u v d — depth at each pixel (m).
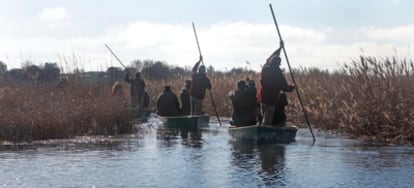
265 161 14.84
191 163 14.54
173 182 12.15
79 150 17.11
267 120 20.47
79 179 12.46
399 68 21.66
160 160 15.05
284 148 17.56
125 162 14.73
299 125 25.67
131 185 11.86
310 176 12.75
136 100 33.75
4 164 14.39
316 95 26.33
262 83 20.38
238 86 21.59
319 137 20.91
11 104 22.17
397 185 11.84
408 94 20.33
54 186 11.77
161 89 41.03
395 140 19.62
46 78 28.80
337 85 25.12
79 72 28.09
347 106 21.98
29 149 17.34
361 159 15.20
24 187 11.70
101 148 17.62
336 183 12.05
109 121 22.62
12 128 19.72
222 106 34.50
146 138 20.77
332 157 15.56
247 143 18.91
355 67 22.80
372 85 21.53
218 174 13.00
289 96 27.28
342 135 21.70
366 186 11.76
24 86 25.19
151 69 55.81
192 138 20.77
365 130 21.17
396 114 20.30
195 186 11.75
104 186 11.77
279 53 21.09
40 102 22.25
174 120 25.56
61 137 20.53
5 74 27.30
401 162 14.69
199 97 27.73
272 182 12.12
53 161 14.88
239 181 12.22
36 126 20.05
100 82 29.61
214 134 22.47
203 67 27.91
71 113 21.98
